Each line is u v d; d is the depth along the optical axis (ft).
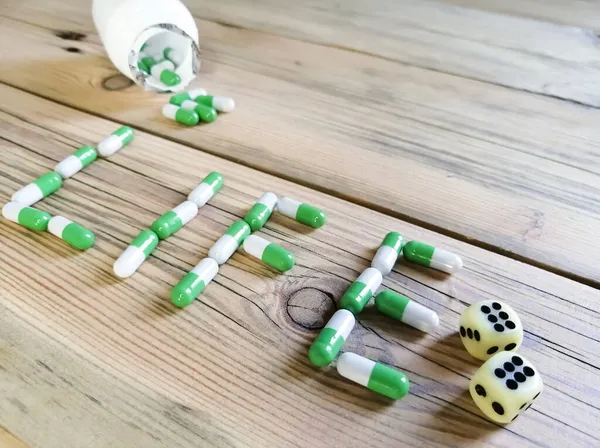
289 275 0.47
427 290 0.46
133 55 0.67
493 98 0.69
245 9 0.90
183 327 0.43
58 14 0.89
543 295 0.45
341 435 0.37
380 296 0.44
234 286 0.46
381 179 0.57
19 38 0.82
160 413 0.38
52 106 0.68
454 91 0.71
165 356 0.41
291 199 0.53
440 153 0.61
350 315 0.42
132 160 0.60
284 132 0.64
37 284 0.46
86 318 0.44
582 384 0.39
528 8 0.91
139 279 0.47
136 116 0.67
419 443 0.36
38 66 0.76
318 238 0.51
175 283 0.46
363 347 0.42
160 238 0.50
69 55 0.78
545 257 0.48
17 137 0.63
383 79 0.73
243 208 0.54
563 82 0.72
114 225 0.52
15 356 0.41
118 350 0.41
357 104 0.68
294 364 0.41
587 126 0.65
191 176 0.58
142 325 0.43
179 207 0.52
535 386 0.36
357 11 0.90
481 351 0.40
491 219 0.53
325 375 0.40
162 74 0.70
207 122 0.65
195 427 0.37
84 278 0.47
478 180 0.57
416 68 0.75
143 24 0.65
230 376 0.40
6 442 0.36
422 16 0.88
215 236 0.51
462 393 0.39
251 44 0.81
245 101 0.69
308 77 0.74
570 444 0.36
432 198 0.55
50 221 0.51
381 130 0.64
